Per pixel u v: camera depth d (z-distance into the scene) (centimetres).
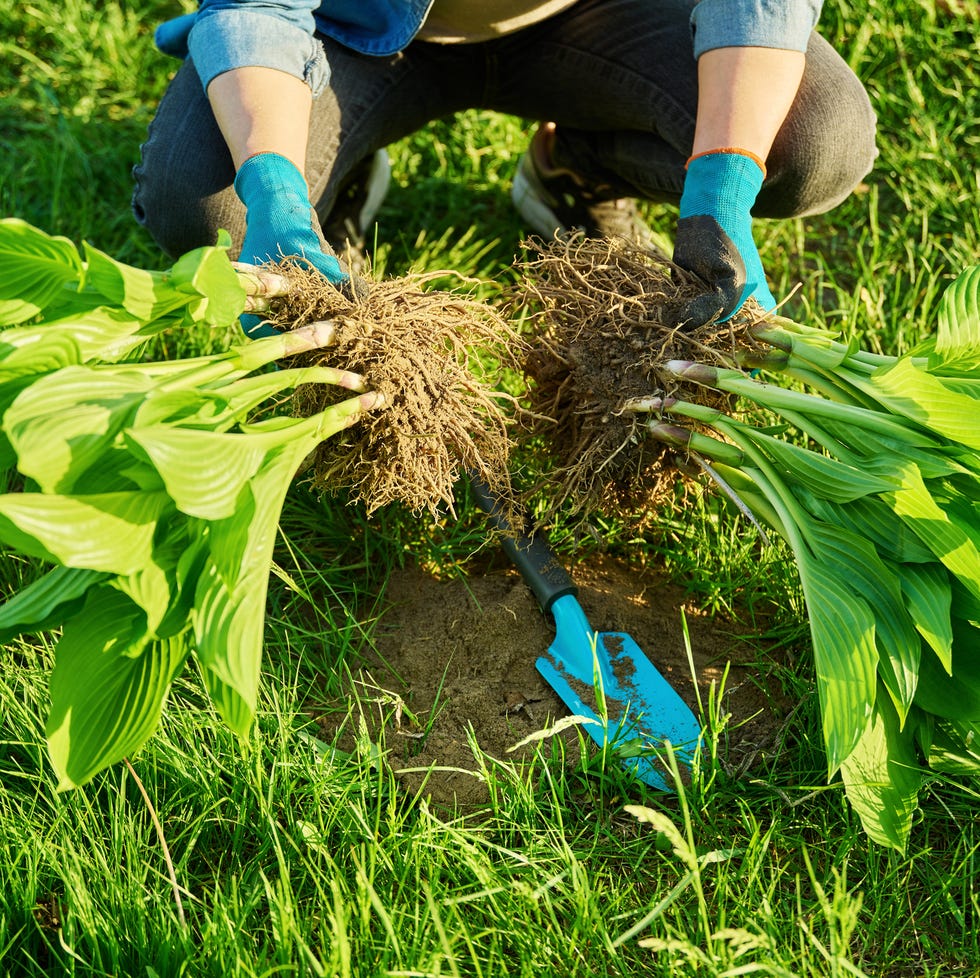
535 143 274
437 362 176
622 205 276
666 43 226
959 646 162
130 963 147
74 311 150
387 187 287
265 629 201
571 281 189
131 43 347
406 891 155
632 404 179
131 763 170
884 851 161
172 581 136
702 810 167
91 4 356
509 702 188
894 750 157
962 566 149
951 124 304
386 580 209
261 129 184
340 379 163
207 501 126
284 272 165
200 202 218
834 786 161
